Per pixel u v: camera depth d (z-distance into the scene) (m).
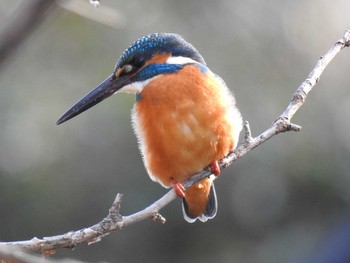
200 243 13.52
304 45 14.36
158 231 13.48
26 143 12.97
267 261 13.32
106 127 13.05
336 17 14.77
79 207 12.97
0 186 12.86
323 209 13.52
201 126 6.08
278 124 5.86
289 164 13.52
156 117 6.15
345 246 10.59
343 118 13.93
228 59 13.75
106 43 13.40
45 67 13.22
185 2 13.92
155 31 13.62
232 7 14.16
